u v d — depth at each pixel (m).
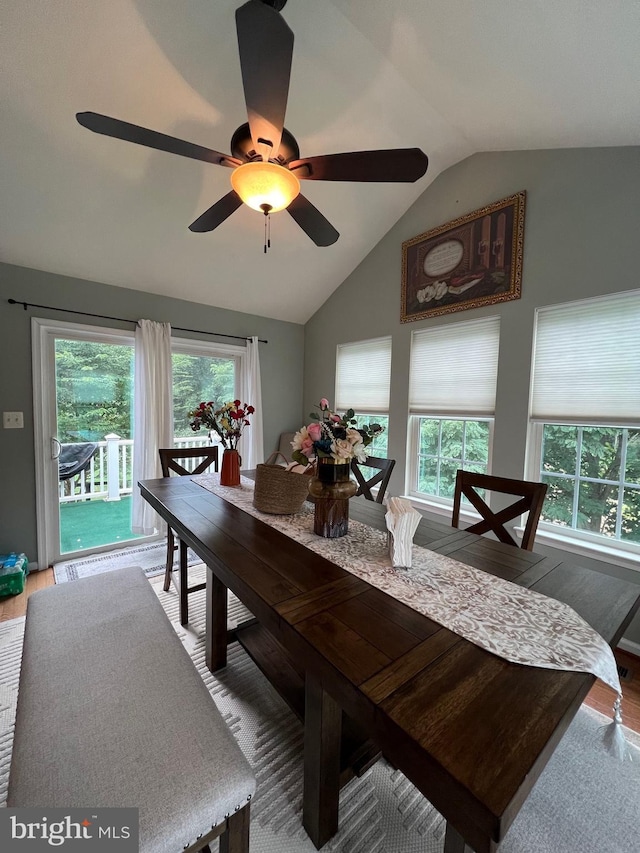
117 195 2.35
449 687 0.67
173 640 1.20
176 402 3.44
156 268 2.97
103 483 3.10
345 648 0.77
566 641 0.81
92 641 1.17
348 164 1.46
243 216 2.73
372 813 1.14
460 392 2.74
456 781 0.51
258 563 1.17
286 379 4.14
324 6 1.57
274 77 1.15
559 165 2.16
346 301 3.68
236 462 2.26
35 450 2.71
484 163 2.53
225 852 0.83
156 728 0.87
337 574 1.11
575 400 2.16
